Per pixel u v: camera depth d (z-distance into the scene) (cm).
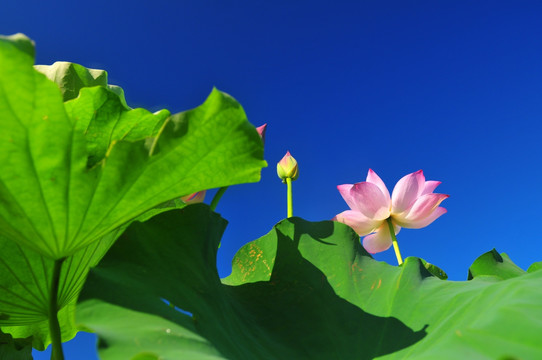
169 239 69
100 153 68
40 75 44
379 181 113
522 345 45
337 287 79
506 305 54
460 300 69
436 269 102
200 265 70
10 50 43
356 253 83
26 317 71
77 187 53
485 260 91
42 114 47
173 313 56
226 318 68
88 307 50
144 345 45
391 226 107
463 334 51
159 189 58
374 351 70
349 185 113
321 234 84
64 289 70
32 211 52
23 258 66
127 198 57
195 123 53
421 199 107
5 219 51
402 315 73
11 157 48
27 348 77
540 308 51
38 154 49
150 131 69
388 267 82
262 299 78
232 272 85
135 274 60
